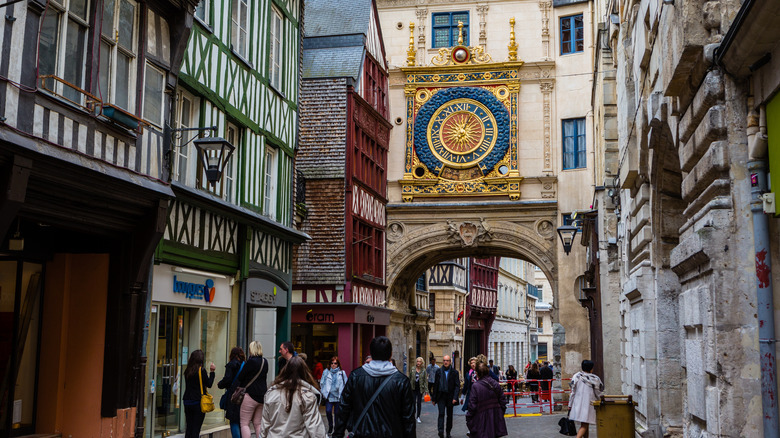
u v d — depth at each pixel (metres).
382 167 27.17
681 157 7.38
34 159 7.67
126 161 9.54
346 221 23.73
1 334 9.27
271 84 16.36
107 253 10.08
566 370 25.03
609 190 16.47
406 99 27.92
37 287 9.91
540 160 26.70
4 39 7.30
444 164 27.33
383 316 26.47
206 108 13.10
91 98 8.62
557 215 26.28
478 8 27.69
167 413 12.01
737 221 5.84
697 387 6.83
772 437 5.48
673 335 10.60
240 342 14.44
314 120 24.33
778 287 5.60
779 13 4.87
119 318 9.96
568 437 15.03
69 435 9.86
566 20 27.02
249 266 14.81
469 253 29.03
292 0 17.91
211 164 11.19
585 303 21.81
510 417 20.55
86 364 9.95
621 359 16.05
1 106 7.25
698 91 6.42
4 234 7.61
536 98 27.00
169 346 12.07
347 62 24.80
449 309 39.34
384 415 6.12
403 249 27.27
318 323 23.39
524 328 59.72
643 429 11.64
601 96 17.44
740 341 5.78
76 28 8.62
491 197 26.92
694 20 6.16
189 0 10.81
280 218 16.89
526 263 60.91
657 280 10.63
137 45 9.89
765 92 5.54
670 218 10.30
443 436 14.75
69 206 8.71
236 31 14.59
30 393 9.80
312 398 7.16
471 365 16.34
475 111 27.31
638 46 10.62
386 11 28.36
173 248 11.78
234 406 10.32
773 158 5.46
